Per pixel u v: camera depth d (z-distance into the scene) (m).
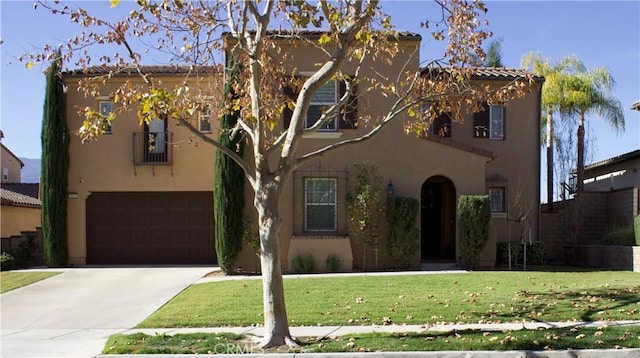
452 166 17.97
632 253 17.02
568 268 17.86
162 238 19.70
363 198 17.17
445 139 18.03
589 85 22.66
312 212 17.80
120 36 9.52
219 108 11.63
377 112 17.69
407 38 17.52
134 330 10.67
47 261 18.80
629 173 23.20
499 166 20.92
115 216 19.70
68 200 19.27
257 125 9.34
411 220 17.20
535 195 20.94
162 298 13.59
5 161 31.89
